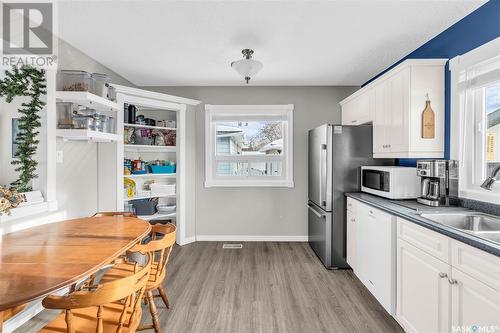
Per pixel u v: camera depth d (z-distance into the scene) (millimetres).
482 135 2115
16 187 2174
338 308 2285
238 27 2332
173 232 1989
